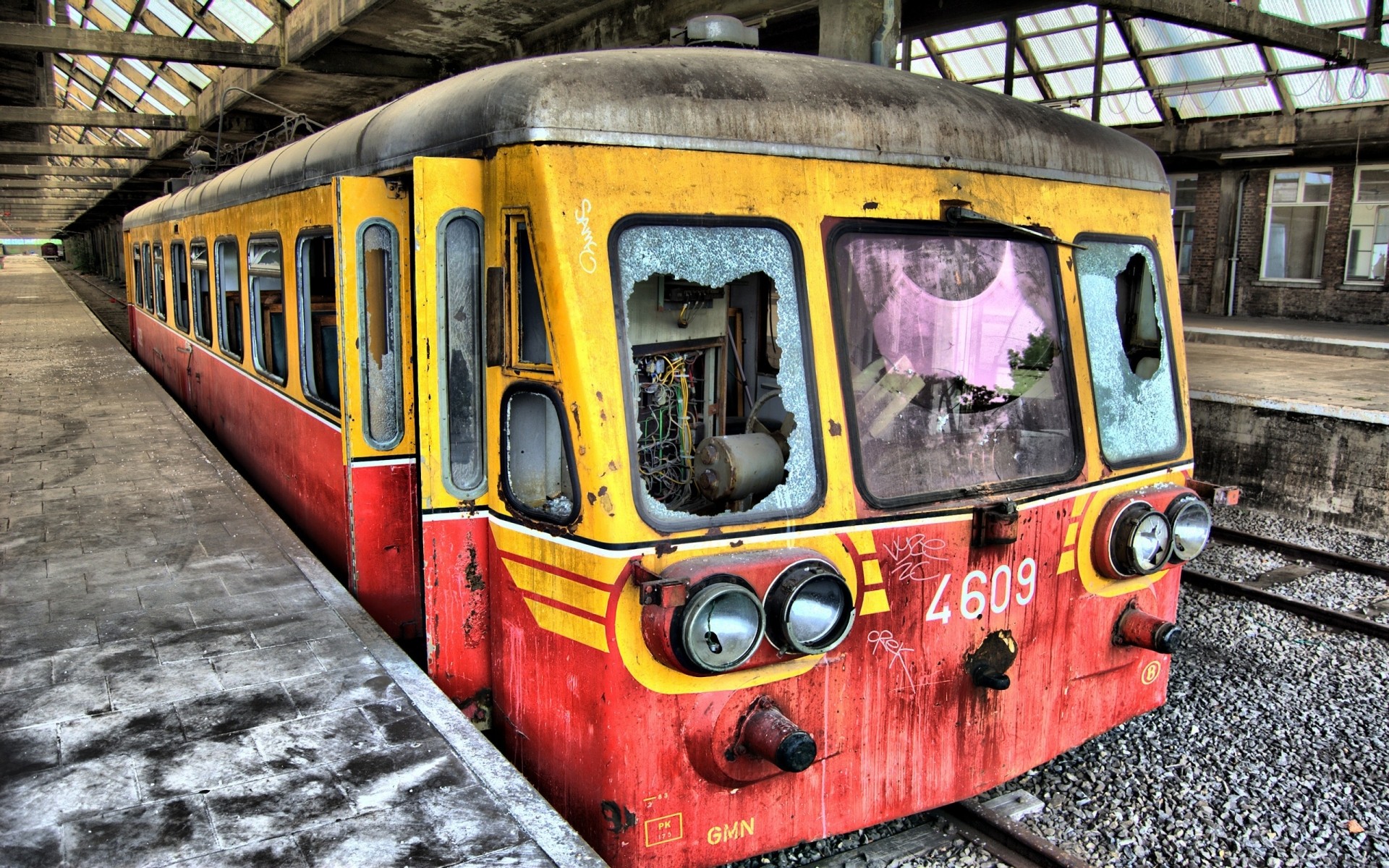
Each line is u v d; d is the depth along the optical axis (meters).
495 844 2.68
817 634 2.93
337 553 4.88
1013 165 3.53
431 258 3.11
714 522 2.89
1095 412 3.78
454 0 9.91
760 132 3.01
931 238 3.33
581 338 2.78
